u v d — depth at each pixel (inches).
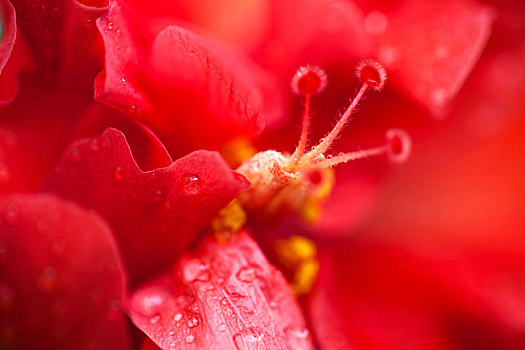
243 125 4.3
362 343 5.0
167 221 4.2
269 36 5.0
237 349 4.0
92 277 4.1
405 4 5.1
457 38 5.0
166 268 4.3
